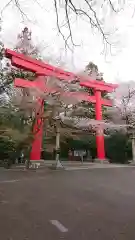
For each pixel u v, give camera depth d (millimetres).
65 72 17375
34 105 13516
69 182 9109
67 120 17000
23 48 18141
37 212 4758
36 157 15805
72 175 11375
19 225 3906
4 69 19328
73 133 20203
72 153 23969
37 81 15477
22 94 14891
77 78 18125
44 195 6562
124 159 24438
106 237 3359
